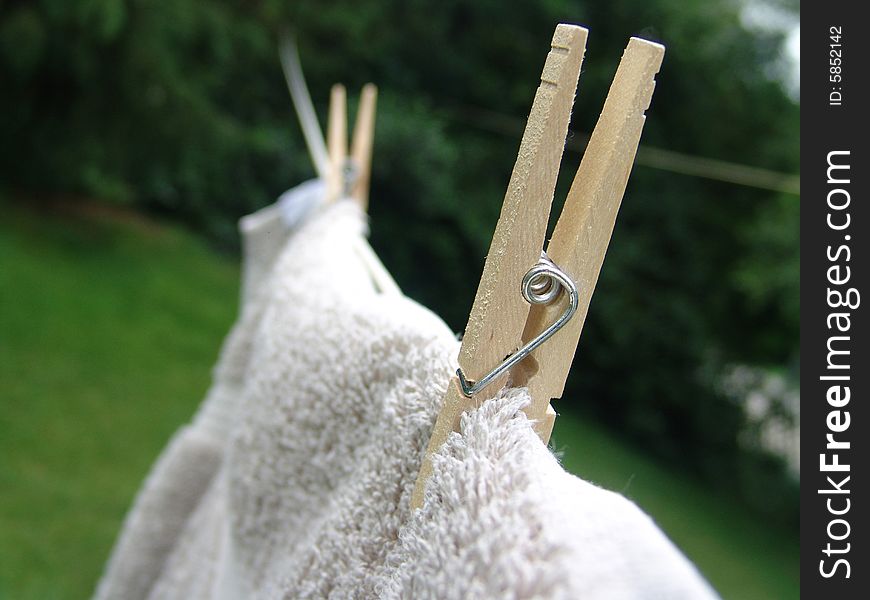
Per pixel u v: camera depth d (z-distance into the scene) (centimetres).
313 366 58
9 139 411
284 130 522
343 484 54
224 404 112
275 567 62
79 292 401
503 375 38
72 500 271
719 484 595
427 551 36
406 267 520
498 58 571
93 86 381
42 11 356
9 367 333
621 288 586
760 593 419
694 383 610
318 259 76
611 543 28
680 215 610
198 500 112
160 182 480
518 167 36
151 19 371
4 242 410
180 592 104
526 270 36
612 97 36
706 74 614
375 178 503
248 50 472
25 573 229
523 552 30
